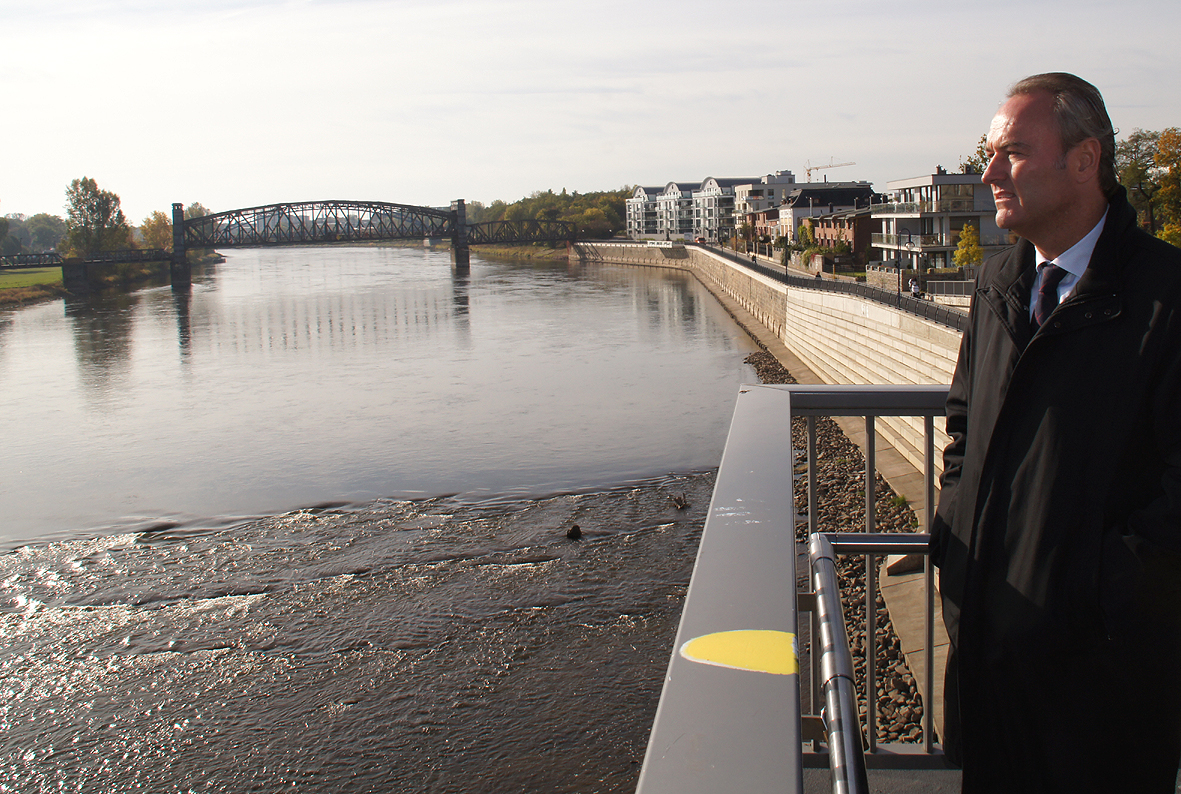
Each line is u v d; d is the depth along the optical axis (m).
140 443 39.28
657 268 144.50
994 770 2.08
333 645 19.95
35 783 15.84
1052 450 1.94
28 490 32.59
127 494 31.73
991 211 55.59
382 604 21.86
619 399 44.62
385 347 66.25
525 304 93.19
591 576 22.83
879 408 2.82
